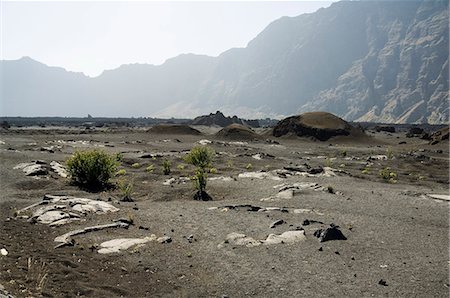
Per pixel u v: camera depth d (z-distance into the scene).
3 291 8.32
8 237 13.74
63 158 34.97
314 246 12.94
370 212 17.66
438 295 9.45
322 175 30.00
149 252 12.65
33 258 11.66
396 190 23.53
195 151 33.62
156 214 17.45
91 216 16.77
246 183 26.05
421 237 13.98
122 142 62.78
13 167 28.81
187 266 11.55
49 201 18.77
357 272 10.83
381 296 9.41
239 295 9.71
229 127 86.12
